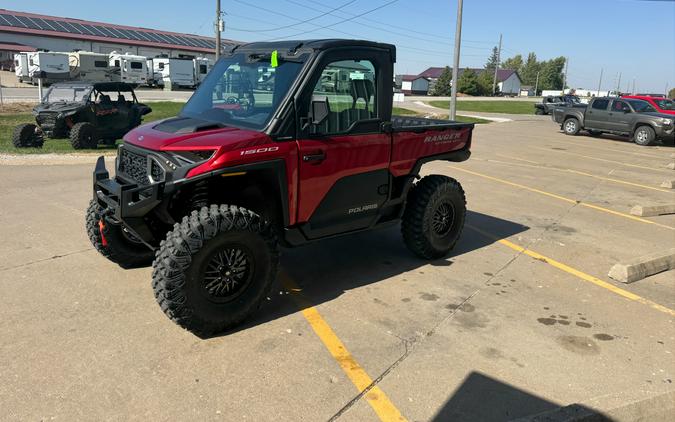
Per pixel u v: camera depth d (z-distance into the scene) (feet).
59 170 33.65
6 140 50.31
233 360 11.51
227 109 14.32
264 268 13.01
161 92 131.13
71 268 16.47
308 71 13.43
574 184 35.53
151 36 237.04
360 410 9.95
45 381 10.48
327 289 15.71
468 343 12.65
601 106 70.03
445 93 297.53
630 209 28.02
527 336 13.12
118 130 51.11
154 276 11.83
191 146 12.07
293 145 13.25
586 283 16.96
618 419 9.89
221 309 12.39
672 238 22.65
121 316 13.37
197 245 11.65
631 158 50.98
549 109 132.16
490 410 10.08
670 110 65.72
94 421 9.36
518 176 37.99
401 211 17.30
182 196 13.01
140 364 11.22
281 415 9.70
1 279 15.43
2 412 9.50
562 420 9.52
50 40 195.93
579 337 13.17
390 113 15.74
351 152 14.64
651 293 16.28
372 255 18.93
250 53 14.93
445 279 16.83
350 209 15.31
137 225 12.50
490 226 23.76
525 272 17.76
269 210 13.94
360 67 14.70
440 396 10.47
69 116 47.09
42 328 12.60
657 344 12.94
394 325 13.47
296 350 12.05
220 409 9.80
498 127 86.17
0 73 158.81
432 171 38.99
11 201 24.88
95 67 132.67
